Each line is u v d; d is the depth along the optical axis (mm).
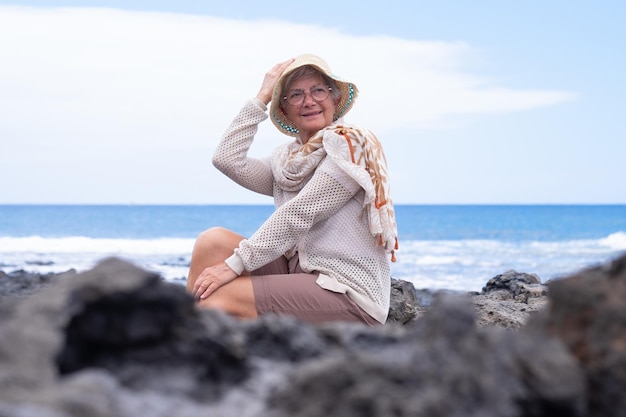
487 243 37781
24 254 27094
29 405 1601
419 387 1735
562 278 2266
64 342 1903
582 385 1985
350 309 4676
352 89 5270
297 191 5129
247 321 2312
